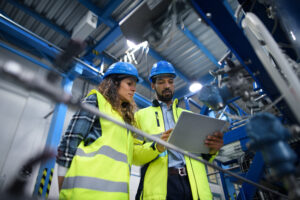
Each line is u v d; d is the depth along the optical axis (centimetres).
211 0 64
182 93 545
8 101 338
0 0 338
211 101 58
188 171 103
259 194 146
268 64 49
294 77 39
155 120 127
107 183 74
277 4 60
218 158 254
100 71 411
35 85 27
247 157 202
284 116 96
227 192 229
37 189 255
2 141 310
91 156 79
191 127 89
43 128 362
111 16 371
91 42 406
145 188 104
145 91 549
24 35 332
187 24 388
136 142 122
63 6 356
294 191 35
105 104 94
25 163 34
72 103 33
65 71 36
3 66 25
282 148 36
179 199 99
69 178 72
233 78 60
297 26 56
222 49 454
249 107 90
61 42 419
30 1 347
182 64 488
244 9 87
